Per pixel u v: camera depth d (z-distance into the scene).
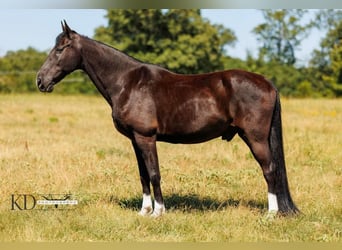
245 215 6.57
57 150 11.40
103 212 6.71
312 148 11.41
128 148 12.09
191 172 9.29
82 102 28.02
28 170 9.11
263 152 6.26
